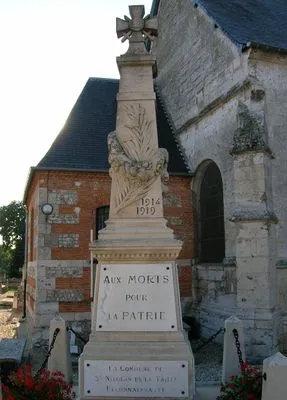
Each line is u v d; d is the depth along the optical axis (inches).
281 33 492.4
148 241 216.1
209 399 255.9
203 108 521.3
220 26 483.8
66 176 503.8
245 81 432.1
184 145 577.3
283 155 433.7
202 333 497.7
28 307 654.5
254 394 211.0
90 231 500.7
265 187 406.9
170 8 646.5
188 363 205.5
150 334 210.5
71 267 489.1
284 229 424.2
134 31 244.7
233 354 285.4
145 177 227.8
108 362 207.0
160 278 215.0
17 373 222.1
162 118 628.1
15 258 2057.1
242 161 418.6
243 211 411.5
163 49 671.8
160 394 204.2
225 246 468.4
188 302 527.2
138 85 240.5
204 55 530.6
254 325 388.8
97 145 548.7
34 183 557.9
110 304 214.1
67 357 288.4
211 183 523.2
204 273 509.7
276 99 438.3
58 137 544.1
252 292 396.5
